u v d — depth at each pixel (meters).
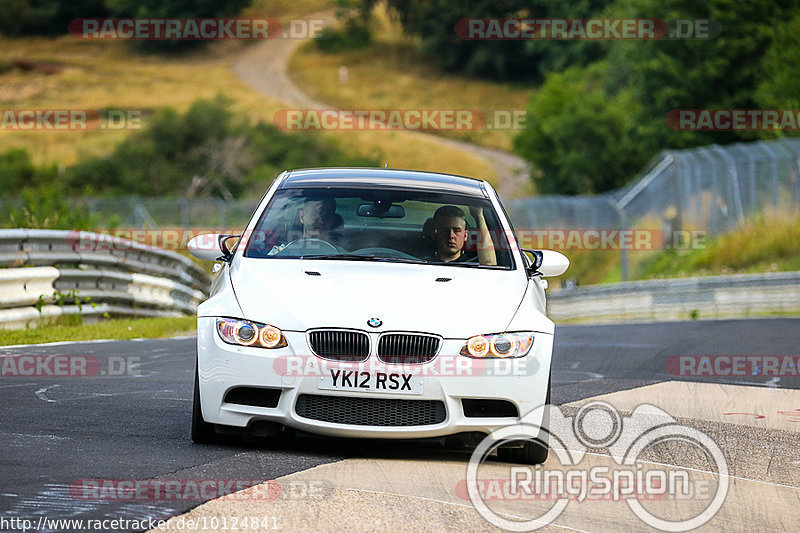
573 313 100.81
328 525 14.80
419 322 20.30
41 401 25.88
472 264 23.30
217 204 125.69
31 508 14.98
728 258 107.38
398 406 20.08
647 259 121.69
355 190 24.84
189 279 69.50
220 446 20.75
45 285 48.34
